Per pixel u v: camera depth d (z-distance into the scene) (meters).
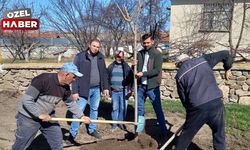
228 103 8.93
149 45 5.89
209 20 15.81
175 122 7.19
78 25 15.80
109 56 17.34
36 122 4.31
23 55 18.17
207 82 4.70
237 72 8.88
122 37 16.69
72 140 5.91
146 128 6.75
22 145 4.33
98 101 6.15
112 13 16.05
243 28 14.98
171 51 15.11
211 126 4.89
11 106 8.55
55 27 16.20
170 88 9.30
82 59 5.81
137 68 6.02
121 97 6.58
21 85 9.86
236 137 6.18
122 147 5.59
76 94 5.72
